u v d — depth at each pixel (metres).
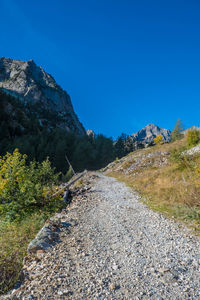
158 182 14.39
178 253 4.40
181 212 7.71
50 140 107.31
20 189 9.20
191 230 5.96
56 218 7.11
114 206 9.46
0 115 102.50
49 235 5.09
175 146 30.48
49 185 11.68
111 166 45.38
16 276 3.44
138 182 17.20
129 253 4.37
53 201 10.67
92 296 2.83
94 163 100.31
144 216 7.69
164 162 24.44
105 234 5.64
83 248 4.61
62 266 3.71
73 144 107.94
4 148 78.19
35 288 3.01
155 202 9.99
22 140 92.12
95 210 8.63
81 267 3.70
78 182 20.30
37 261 4.00
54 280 3.22
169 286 3.11
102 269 3.63
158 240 5.22
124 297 2.82
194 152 18.12
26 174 10.25
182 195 9.40
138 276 3.39
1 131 92.31
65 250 4.46
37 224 6.64
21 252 4.48
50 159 80.06
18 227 6.56
